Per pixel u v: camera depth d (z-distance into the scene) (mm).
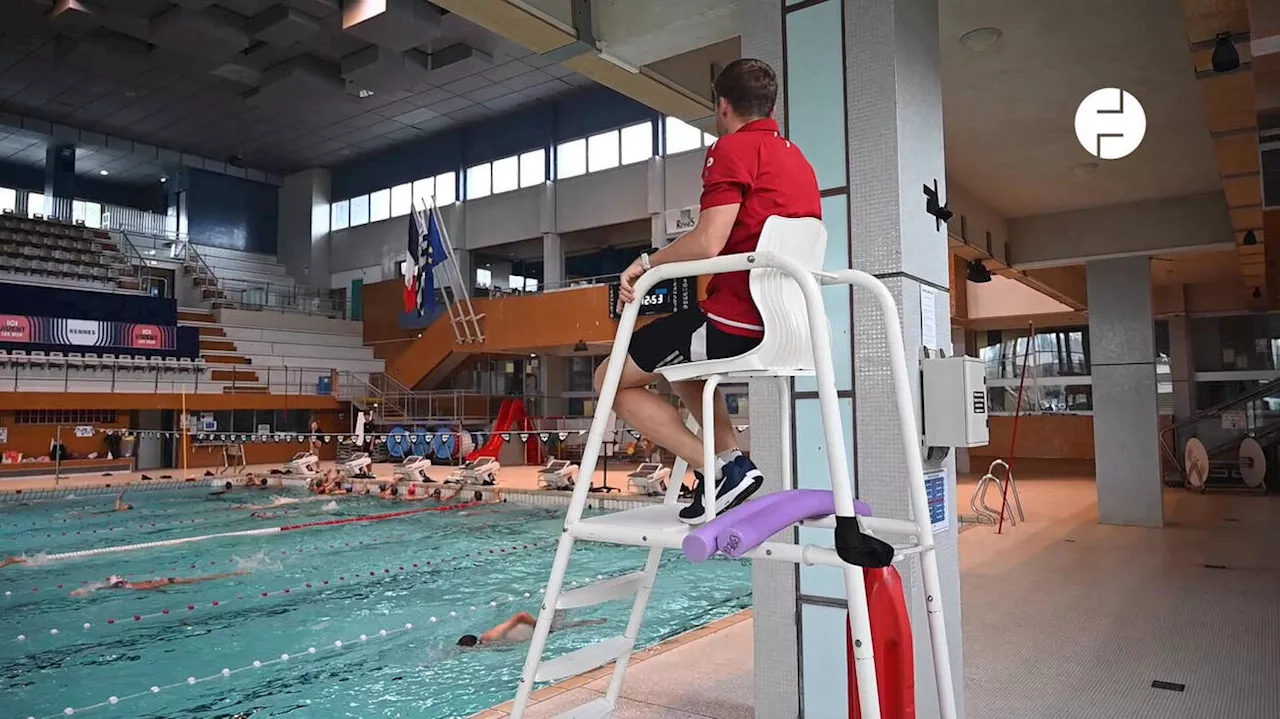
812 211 1689
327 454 21422
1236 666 3939
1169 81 5402
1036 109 5887
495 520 11734
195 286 24859
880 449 2758
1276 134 5406
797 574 2910
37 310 18172
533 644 1645
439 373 21719
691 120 5109
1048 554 7195
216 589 7305
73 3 15344
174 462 19188
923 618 2709
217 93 20703
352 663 5004
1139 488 8898
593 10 3822
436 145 24188
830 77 2936
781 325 1521
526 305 18953
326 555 9016
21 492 13922
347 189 27016
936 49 3143
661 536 1491
